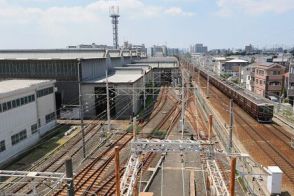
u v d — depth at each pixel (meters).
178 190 20.30
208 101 54.91
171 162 25.38
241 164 23.95
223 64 110.50
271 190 19.70
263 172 22.05
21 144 29.09
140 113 44.03
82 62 42.56
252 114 41.81
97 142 30.81
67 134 33.69
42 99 34.16
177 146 17.81
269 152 28.28
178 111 45.38
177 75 74.75
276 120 41.12
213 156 18.20
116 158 14.32
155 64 84.69
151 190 20.36
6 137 26.83
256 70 68.88
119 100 42.03
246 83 78.50
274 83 62.78
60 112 41.66
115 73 55.91
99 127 36.66
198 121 39.34
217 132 33.88
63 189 19.03
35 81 35.56
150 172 23.23
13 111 27.98
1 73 43.88
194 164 24.73
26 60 42.84
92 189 20.44
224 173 22.34
